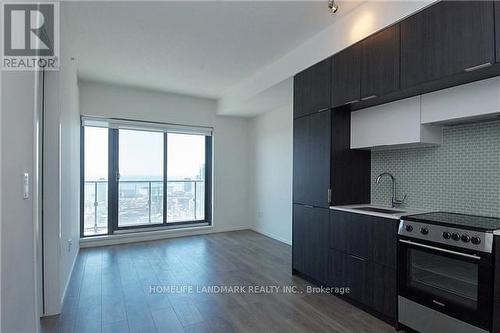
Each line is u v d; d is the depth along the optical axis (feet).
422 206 8.78
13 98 3.91
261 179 17.95
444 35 6.34
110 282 10.08
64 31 8.53
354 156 10.04
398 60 7.34
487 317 5.57
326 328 7.27
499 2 5.46
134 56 11.37
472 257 5.77
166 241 15.87
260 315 7.89
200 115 17.78
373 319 7.76
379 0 7.77
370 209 9.02
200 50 10.87
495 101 6.24
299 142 10.87
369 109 9.26
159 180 17.02
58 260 7.89
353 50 8.59
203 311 8.09
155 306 8.35
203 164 18.48
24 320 4.41
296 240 10.96
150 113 16.21
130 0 7.68
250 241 15.93
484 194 7.27
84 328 7.16
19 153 4.16
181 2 7.77
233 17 8.56
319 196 9.91
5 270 3.52
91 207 15.35
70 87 10.31
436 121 7.38
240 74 13.47
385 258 7.60
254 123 18.76
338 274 9.06
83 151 15.02
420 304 6.74
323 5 8.03
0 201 3.35
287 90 12.82
